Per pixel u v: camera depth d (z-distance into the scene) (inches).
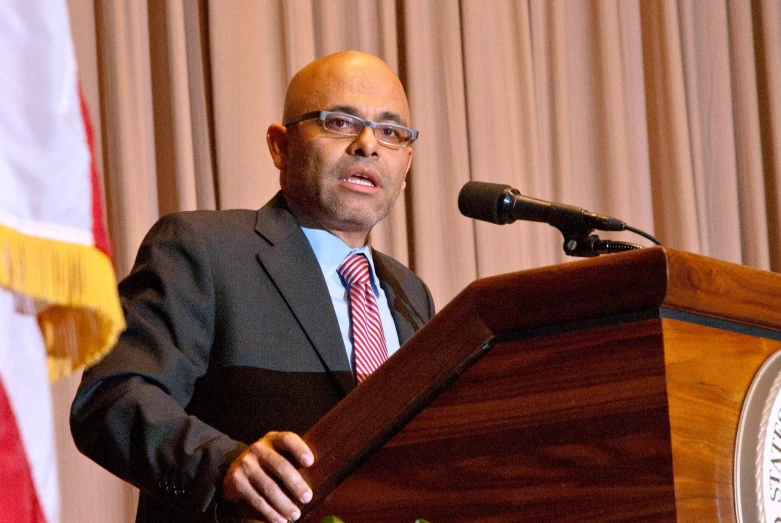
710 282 126.3
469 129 411.2
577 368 126.8
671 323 123.8
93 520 317.1
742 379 129.2
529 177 417.7
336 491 144.2
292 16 373.1
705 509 119.2
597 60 445.1
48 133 114.2
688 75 455.5
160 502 192.1
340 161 241.1
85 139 117.0
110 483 322.7
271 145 261.6
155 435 180.4
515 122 419.5
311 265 231.9
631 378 122.8
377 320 239.6
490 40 419.8
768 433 123.8
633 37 452.8
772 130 462.0
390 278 256.5
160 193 352.5
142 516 216.7
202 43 365.4
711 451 121.9
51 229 112.7
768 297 134.2
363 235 251.1
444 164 404.2
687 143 445.1
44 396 114.2
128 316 209.6
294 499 147.3
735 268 130.4
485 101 414.6
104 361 201.5
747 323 133.3
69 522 313.0
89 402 196.1
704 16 465.1
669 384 120.6
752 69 463.5
